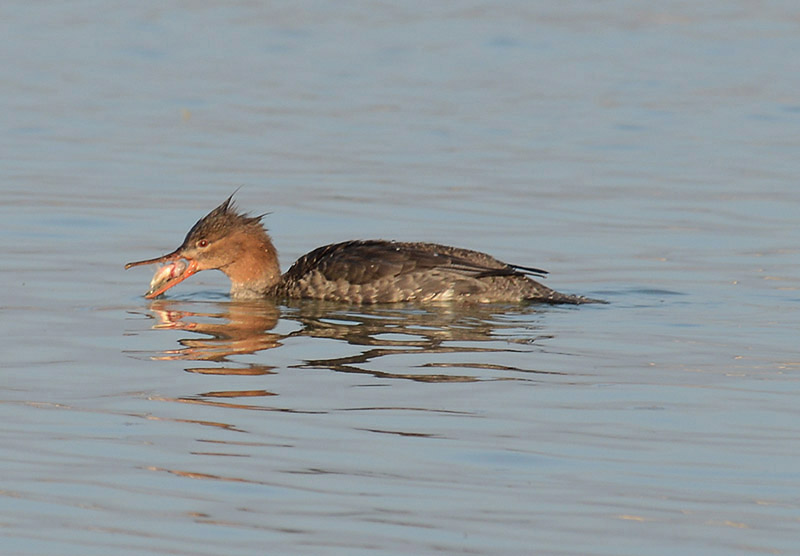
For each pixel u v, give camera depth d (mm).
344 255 16031
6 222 19109
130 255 17562
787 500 8898
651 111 28781
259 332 13789
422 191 21750
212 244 16047
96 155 24172
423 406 10930
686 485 9156
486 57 35812
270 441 10023
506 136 26328
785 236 18828
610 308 14961
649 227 19422
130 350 12844
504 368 12172
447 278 15500
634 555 8055
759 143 25594
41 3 43406
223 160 24016
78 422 10453
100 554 8031
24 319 14062
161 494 8953
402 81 32500
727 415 10734
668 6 44656
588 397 11219
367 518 8570
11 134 25812
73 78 32094
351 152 24812
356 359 12531
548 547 8148
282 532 8344
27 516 8562
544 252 18062
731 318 14367
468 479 9242
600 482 9211
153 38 38094
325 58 35531
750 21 41688
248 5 44219
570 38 38781
